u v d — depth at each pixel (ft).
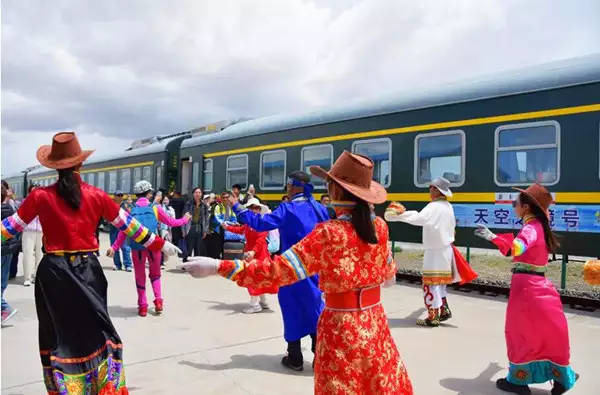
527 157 25.44
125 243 32.81
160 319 20.36
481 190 27.02
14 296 24.62
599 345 17.44
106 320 10.21
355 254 7.65
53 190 10.15
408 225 30.60
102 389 10.05
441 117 28.86
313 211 14.14
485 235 12.26
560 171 24.16
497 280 30.89
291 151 37.58
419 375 14.34
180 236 38.86
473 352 16.44
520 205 13.09
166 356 15.66
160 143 58.13
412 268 37.04
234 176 43.60
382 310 8.11
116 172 68.85
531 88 25.35
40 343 10.00
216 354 15.93
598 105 23.16
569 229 23.84
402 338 18.07
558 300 12.42
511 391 13.01
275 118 40.16
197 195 34.45
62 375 9.59
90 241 10.43
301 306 14.11
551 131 24.58
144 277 20.98
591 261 10.39
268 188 39.40
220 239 33.86
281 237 14.01
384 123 31.55
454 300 25.53
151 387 13.15
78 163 10.27
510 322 12.86
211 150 46.98
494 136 26.66
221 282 29.45
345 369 7.48
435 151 29.14
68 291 9.88
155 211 21.38
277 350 16.39
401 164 30.60
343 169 7.95
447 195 19.89
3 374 13.98
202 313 21.44
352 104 34.22
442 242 19.45
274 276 7.42
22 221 10.03
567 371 12.16
